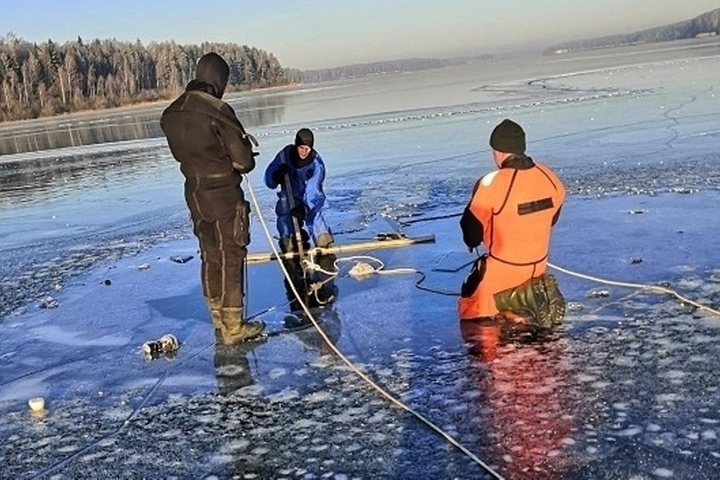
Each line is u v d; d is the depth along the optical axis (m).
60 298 8.04
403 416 4.38
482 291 5.73
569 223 8.70
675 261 6.77
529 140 17.11
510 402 4.39
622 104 22.80
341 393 4.81
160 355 5.90
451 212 10.54
